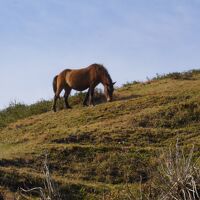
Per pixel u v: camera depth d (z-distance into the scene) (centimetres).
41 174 1566
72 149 1742
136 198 1268
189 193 1099
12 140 2012
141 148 1762
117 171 1630
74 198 1461
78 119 2156
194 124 1981
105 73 2361
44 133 2000
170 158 1178
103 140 1850
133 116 2069
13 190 1463
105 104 2292
